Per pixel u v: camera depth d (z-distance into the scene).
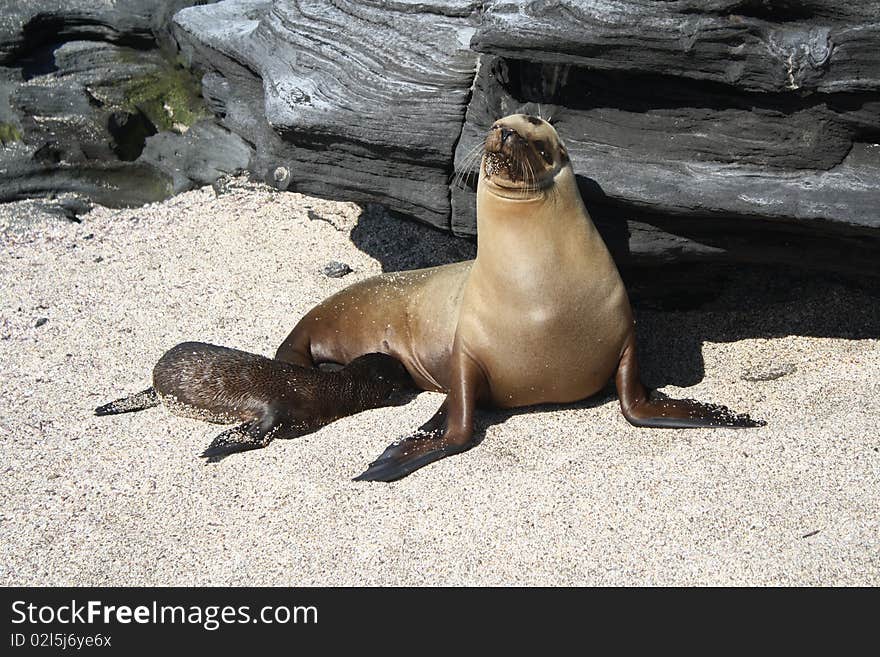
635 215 10.20
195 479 9.36
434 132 10.91
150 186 16.86
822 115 9.09
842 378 10.07
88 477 9.56
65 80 17.30
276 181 12.63
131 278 14.05
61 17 17.55
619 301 9.66
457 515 8.44
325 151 11.98
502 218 9.35
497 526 8.27
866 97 8.84
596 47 9.20
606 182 9.89
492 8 9.70
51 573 8.25
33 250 15.23
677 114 9.70
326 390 10.38
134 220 15.95
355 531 8.38
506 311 9.52
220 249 14.62
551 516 8.32
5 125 16.91
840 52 8.59
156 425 10.46
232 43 14.08
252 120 13.73
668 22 8.93
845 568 7.53
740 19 8.79
